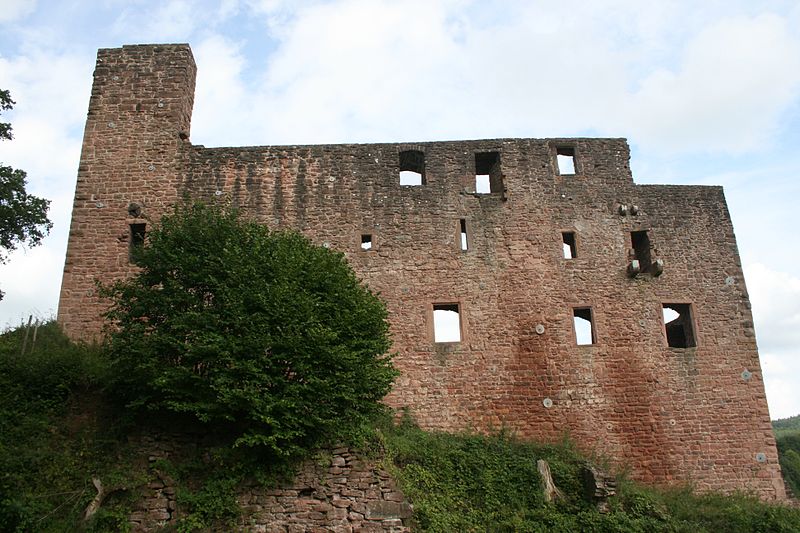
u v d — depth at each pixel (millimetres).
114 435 12898
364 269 19094
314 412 12625
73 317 17984
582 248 19750
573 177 20531
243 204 19500
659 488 17125
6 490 11422
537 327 18750
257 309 13133
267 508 12227
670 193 20625
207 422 12977
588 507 14742
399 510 12453
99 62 20750
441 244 19453
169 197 19422
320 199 19703
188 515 11828
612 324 18969
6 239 18359
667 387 18422
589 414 18000
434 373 18172
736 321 19344
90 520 11414
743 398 18469
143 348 12758
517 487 14969
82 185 19406
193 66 21547
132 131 20031
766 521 15219
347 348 13398
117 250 18766
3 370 13648
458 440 16516
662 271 19578
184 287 13711
